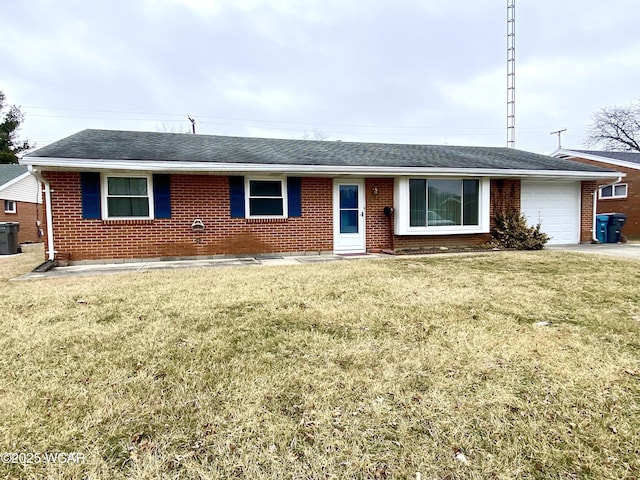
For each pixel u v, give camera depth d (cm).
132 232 823
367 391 233
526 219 1099
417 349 294
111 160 736
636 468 168
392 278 575
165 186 840
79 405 216
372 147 1201
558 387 237
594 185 1198
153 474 164
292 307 411
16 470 165
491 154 1255
